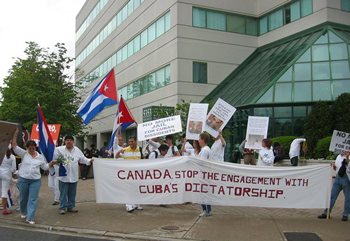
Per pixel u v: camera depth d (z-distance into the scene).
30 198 8.10
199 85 25.27
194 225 7.65
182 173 8.64
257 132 10.68
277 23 26.94
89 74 44.28
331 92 20.12
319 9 23.92
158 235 6.95
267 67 24.00
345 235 6.82
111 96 10.46
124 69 33.56
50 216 8.69
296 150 14.32
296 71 21.56
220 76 26.17
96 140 44.00
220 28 26.59
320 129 18.05
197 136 9.48
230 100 23.05
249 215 8.68
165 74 26.34
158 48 27.34
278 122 20.53
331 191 8.28
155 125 9.97
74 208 9.61
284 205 8.38
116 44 35.62
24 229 7.70
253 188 8.44
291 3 25.89
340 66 21.19
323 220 8.10
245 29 27.72
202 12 25.94
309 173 8.35
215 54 26.12
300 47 23.34
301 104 20.22
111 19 37.12
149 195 8.80
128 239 6.87
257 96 21.03
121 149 9.71
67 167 8.79
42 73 24.55
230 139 22.53
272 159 9.66
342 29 23.92
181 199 8.62
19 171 8.24
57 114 23.53
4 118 24.62
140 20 30.47
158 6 27.45
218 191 8.48
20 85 23.41
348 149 7.92
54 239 6.87
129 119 10.66
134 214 8.81
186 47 25.06
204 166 8.53
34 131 14.33
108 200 8.95
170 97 25.38
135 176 8.86
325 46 22.27
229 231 7.16
